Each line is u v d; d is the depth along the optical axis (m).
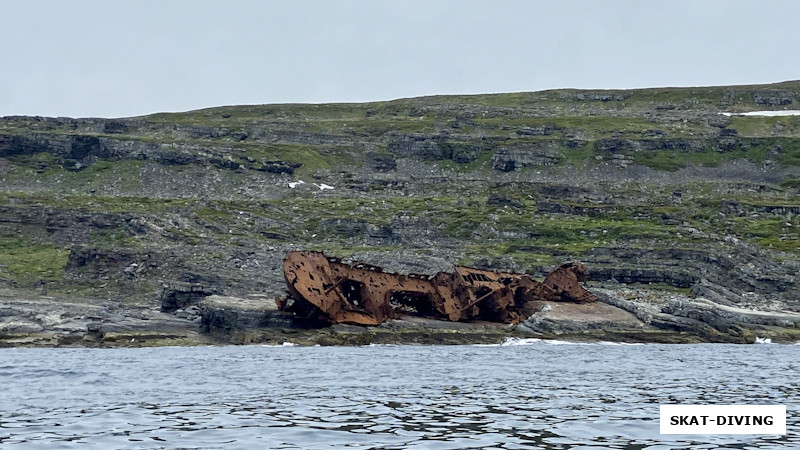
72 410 179.25
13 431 150.62
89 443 138.00
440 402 191.00
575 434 147.62
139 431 149.88
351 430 151.00
